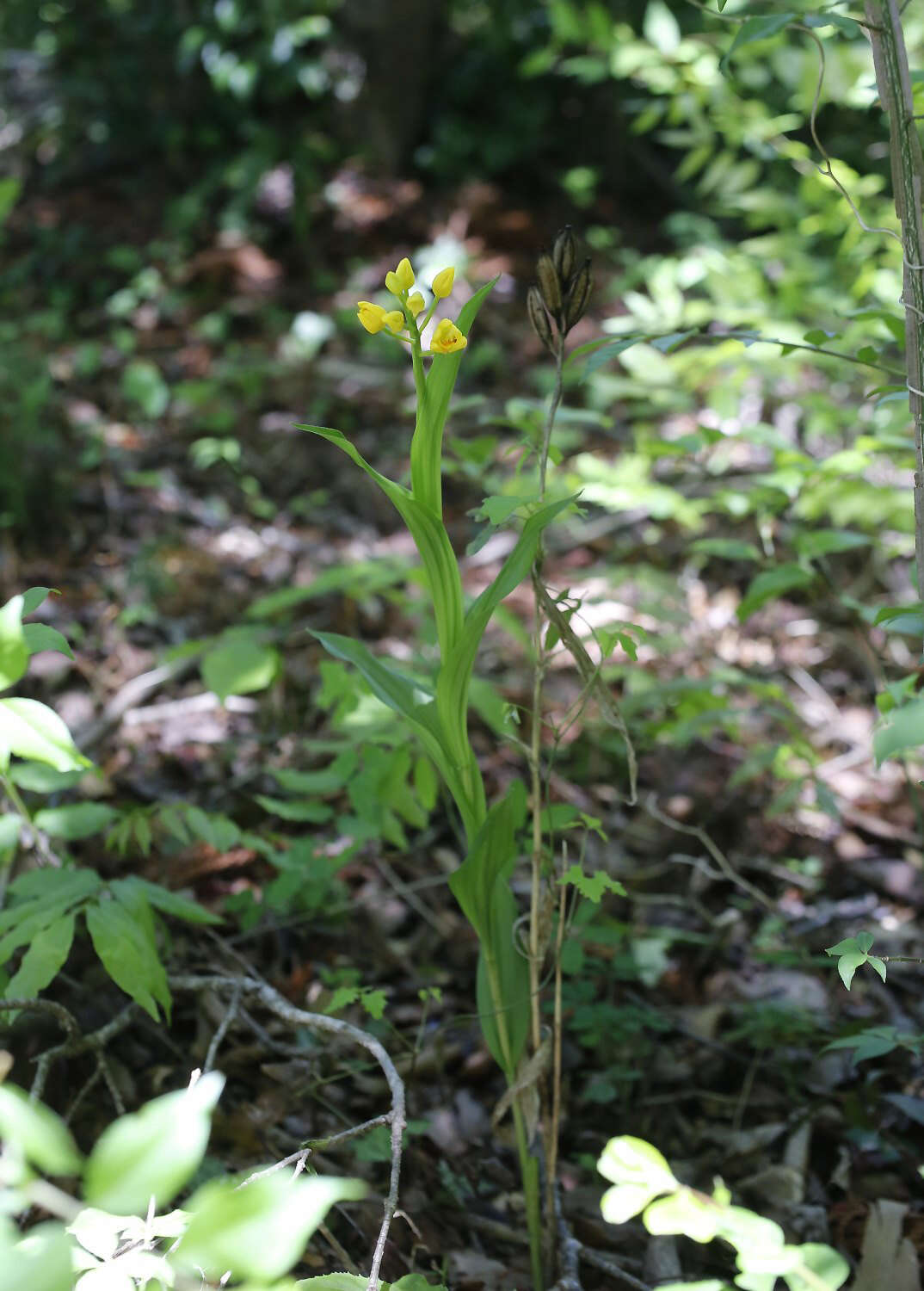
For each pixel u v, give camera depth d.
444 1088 1.96
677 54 2.80
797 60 2.71
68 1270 0.74
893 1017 2.17
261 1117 1.78
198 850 2.35
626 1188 1.03
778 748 2.22
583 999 1.99
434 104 7.86
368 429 4.99
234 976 1.96
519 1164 1.85
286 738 2.90
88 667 3.16
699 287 4.82
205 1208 0.77
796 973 2.32
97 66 8.16
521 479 2.27
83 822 1.84
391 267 6.77
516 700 3.08
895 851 2.74
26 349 4.80
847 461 2.04
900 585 3.50
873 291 2.57
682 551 3.71
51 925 1.50
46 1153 0.78
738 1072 2.08
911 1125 1.93
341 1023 1.54
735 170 3.09
